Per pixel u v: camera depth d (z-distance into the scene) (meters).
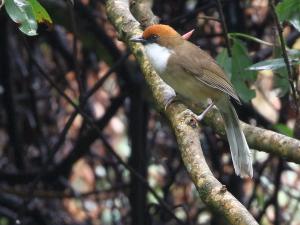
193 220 12.30
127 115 13.43
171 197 12.84
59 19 11.02
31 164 13.02
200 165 6.26
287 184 12.47
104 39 11.34
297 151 6.81
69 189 12.99
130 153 12.16
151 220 12.01
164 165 12.95
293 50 8.16
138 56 8.36
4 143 13.47
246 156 7.50
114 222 12.87
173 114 7.30
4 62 12.46
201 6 11.49
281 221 12.54
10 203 12.43
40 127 13.05
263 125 11.87
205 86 8.62
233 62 8.87
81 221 13.15
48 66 13.65
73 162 12.03
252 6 12.08
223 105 8.15
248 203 12.11
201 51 8.92
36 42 13.15
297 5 7.80
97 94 13.59
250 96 8.88
